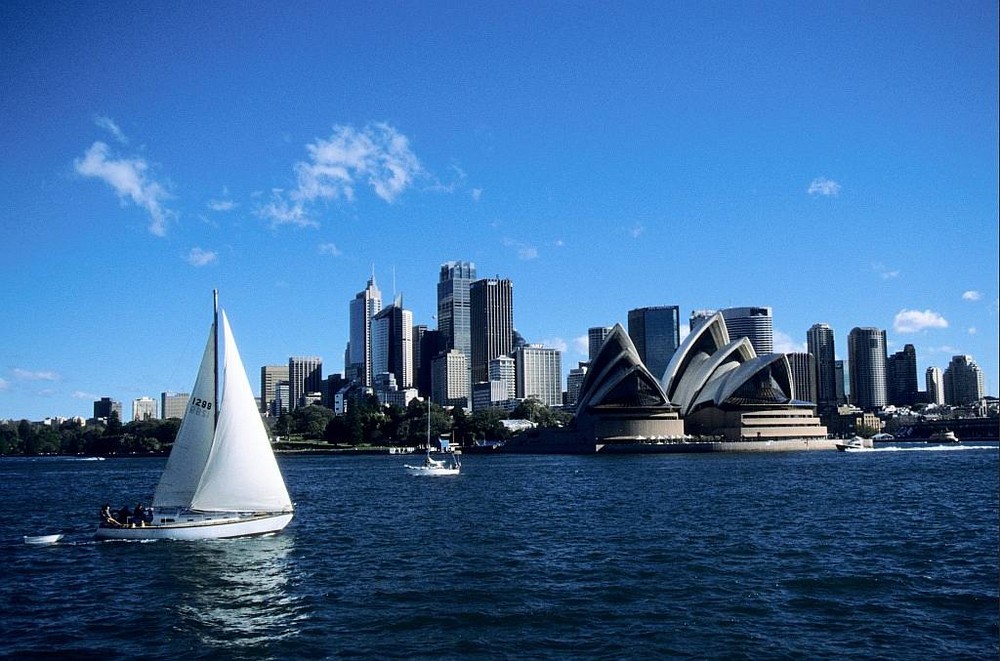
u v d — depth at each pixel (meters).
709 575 43.12
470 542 55.31
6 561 49.41
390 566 46.59
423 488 108.12
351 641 32.22
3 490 117.31
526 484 112.56
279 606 37.66
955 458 189.38
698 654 30.25
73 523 71.50
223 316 53.72
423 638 32.44
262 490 54.69
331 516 72.19
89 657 30.81
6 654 31.27
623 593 39.19
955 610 35.97
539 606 36.91
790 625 33.78
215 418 54.12
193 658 30.56
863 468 144.12
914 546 52.03
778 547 51.75
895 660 29.56
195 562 48.19
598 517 69.06
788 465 157.75
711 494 90.12
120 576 44.62
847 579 41.88
